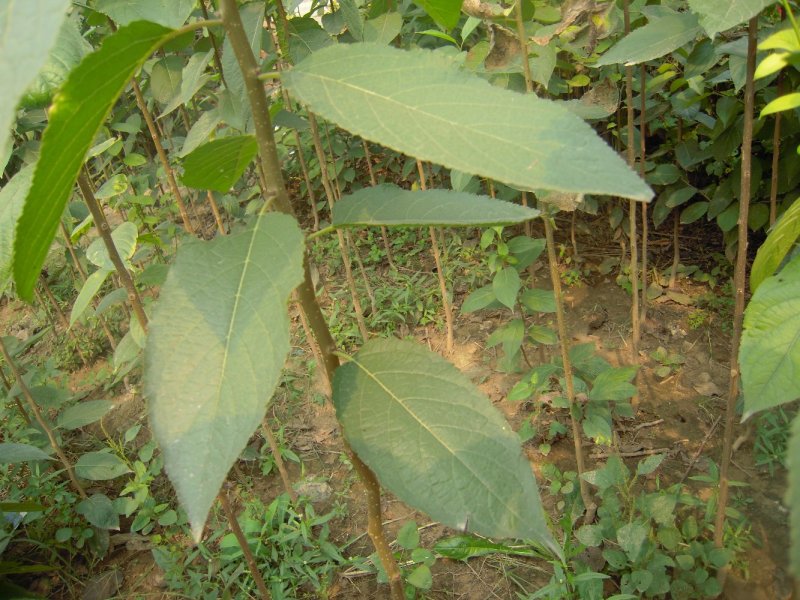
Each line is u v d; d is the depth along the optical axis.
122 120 1.56
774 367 0.45
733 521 0.89
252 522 0.95
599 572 0.85
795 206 0.50
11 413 1.26
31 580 1.01
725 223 1.18
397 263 1.56
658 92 1.24
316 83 0.32
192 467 0.29
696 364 1.17
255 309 0.31
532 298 0.96
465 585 0.89
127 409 1.32
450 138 0.29
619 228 1.48
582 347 0.98
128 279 0.62
